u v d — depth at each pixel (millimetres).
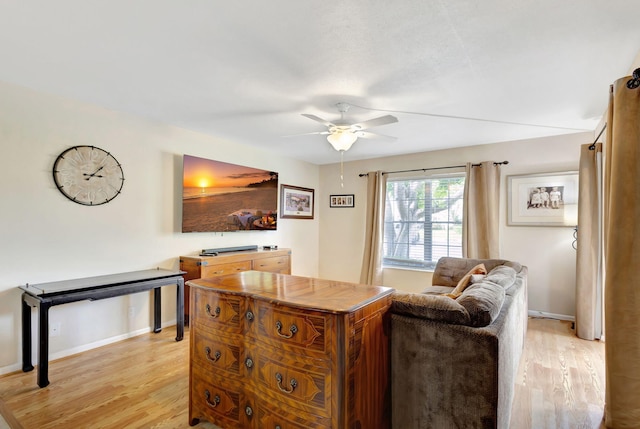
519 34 1839
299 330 1489
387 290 1798
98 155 3021
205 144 4004
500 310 1868
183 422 1939
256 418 1640
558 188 3994
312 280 2047
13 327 2555
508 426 1863
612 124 1967
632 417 1745
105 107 3066
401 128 3707
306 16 1689
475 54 2062
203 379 1856
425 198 5059
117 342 3162
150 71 2332
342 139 2844
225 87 2596
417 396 1698
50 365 2660
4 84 2492
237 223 4316
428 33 1836
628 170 1711
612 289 1782
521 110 3074
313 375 1452
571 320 3924
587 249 3391
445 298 1742
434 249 4961
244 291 1723
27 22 1748
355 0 1560
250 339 1664
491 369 1506
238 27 1792
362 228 5625
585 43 1924
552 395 2262
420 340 1691
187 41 1938
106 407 2076
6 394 2211
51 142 2736
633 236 1713
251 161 4672
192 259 3594
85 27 1797
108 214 3111
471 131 3834
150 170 3447
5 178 2504
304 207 5750
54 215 2760
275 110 3113
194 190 3773
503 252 4344
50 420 1937
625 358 1760
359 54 2072
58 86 2594
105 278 2896
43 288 2482
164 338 3275
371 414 1605
